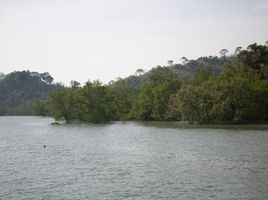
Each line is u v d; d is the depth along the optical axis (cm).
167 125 15825
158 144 8769
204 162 6075
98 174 5328
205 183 4619
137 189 4419
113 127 15750
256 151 7112
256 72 17762
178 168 5625
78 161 6550
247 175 5019
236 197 3991
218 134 10756
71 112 19812
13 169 5875
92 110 19425
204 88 16350
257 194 4094
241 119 15325
